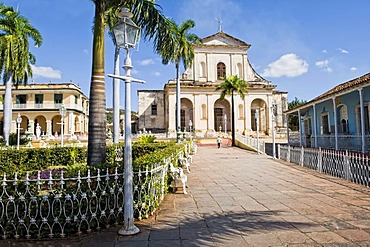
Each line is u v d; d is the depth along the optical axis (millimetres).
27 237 4426
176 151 11102
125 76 4762
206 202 6578
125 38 4707
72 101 42906
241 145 29062
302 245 4047
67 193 4574
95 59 7465
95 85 7363
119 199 5039
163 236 4465
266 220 5184
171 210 5910
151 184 5699
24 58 23625
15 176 4539
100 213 4793
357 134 16141
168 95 41781
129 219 4578
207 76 43344
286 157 15758
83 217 4574
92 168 5223
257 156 19047
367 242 4113
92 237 4453
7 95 23141
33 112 42094
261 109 44719
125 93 4777
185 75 43125
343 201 6453
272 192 7613
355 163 8773
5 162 14250
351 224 4883
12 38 22641
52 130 43250
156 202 6023
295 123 49000
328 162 10578
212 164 14625
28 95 42781
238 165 14086
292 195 7184
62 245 4199
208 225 4953
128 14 4770
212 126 41938
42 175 4977
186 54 26078
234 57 44344
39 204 4504
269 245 4062
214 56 44000
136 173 5309
